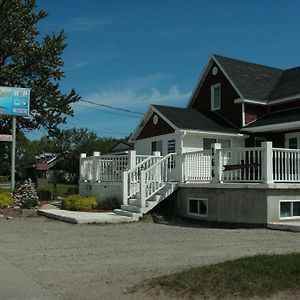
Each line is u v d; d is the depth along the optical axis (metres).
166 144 24.52
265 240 12.53
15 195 20.53
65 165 74.50
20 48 30.72
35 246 11.64
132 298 7.03
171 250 11.00
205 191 17.33
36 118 31.84
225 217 16.47
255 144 25.39
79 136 94.31
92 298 7.10
